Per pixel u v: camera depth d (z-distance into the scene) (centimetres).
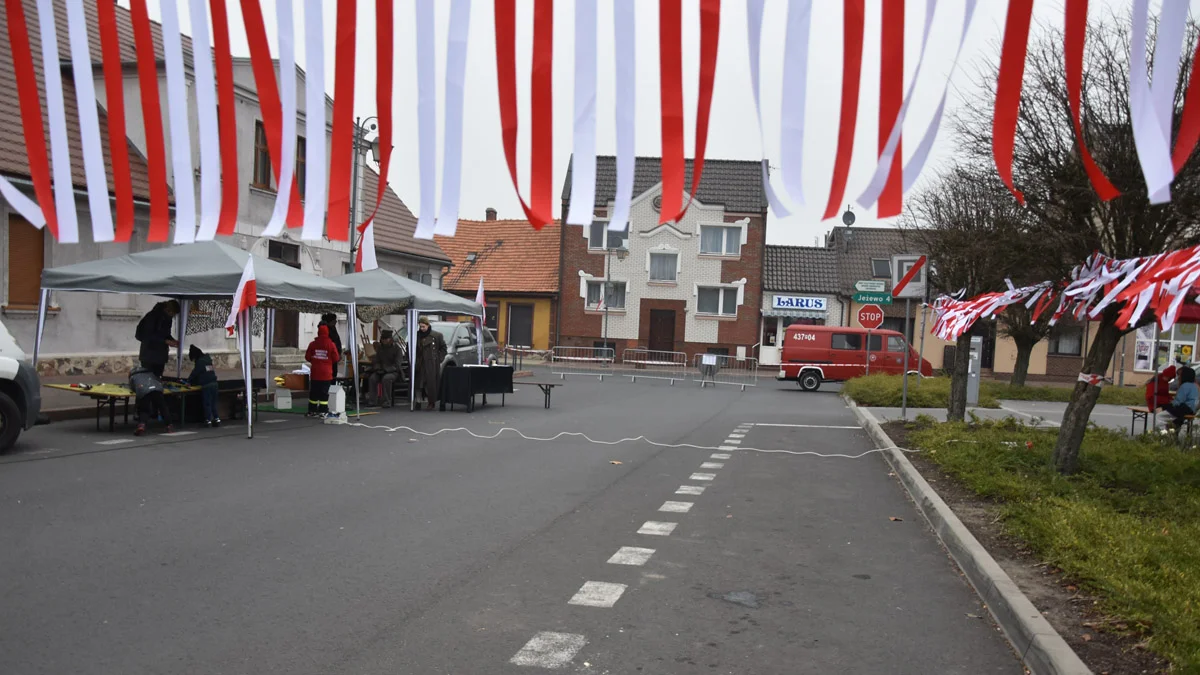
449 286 4603
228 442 1194
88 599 516
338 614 503
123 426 1297
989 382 3055
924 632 496
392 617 501
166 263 1302
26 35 525
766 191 431
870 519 809
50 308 1742
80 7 517
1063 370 4019
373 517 762
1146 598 496
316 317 2658
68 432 1208
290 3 483
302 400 1828
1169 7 370
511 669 429
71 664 418
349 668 423
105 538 657
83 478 887
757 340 4278
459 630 482
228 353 2261
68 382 1681
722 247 4306
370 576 582
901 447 1248
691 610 528
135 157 1902
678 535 727
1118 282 775
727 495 918
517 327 4525
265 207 2269
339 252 2659
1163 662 421
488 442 1305
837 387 3347
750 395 2716
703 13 434
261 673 414
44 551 616
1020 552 630
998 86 406
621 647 462
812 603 547
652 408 2059
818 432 1585
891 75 415
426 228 473
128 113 1898
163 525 705
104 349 1881
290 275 1427
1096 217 893
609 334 4381
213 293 1283
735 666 439
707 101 435
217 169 514
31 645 440
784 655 456
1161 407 1388
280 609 509
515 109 462
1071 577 554
